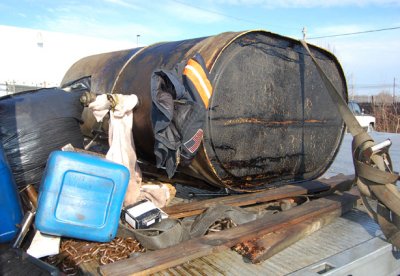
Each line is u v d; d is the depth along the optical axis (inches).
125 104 114.7
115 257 87.0
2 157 93.3
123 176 90.8
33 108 119.3
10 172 95.2
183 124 100.6
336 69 161.2
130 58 149.3
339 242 99.0
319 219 110.0
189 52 121.0
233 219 105.8
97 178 88.3
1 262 80.3
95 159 89.7
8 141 110.7
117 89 141.3
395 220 99.7
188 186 154.7
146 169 148.6
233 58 117.2
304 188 142.8
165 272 79.2
